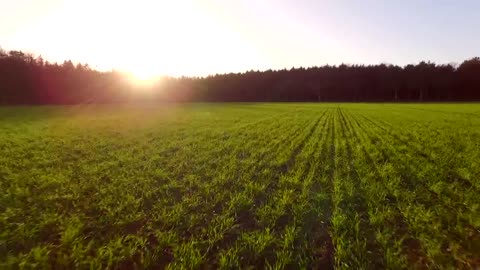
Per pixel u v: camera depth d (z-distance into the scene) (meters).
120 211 7.82
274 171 12.27
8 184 10.29
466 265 5.46
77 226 6.86
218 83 146.75
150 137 21.94
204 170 12.40
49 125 30.78
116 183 10.42
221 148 17.06
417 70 130.62
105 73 120.06
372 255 5.79
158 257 5.77
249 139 20.61
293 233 6.52
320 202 8.52
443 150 15.27
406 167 12.08
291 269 5.48
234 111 54.53
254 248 5.99
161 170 11.97
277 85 142.50
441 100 117.00
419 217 7.18
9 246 6.10
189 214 7.74
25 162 13.47
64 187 9.86
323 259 5.79
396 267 5.31
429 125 27.95
